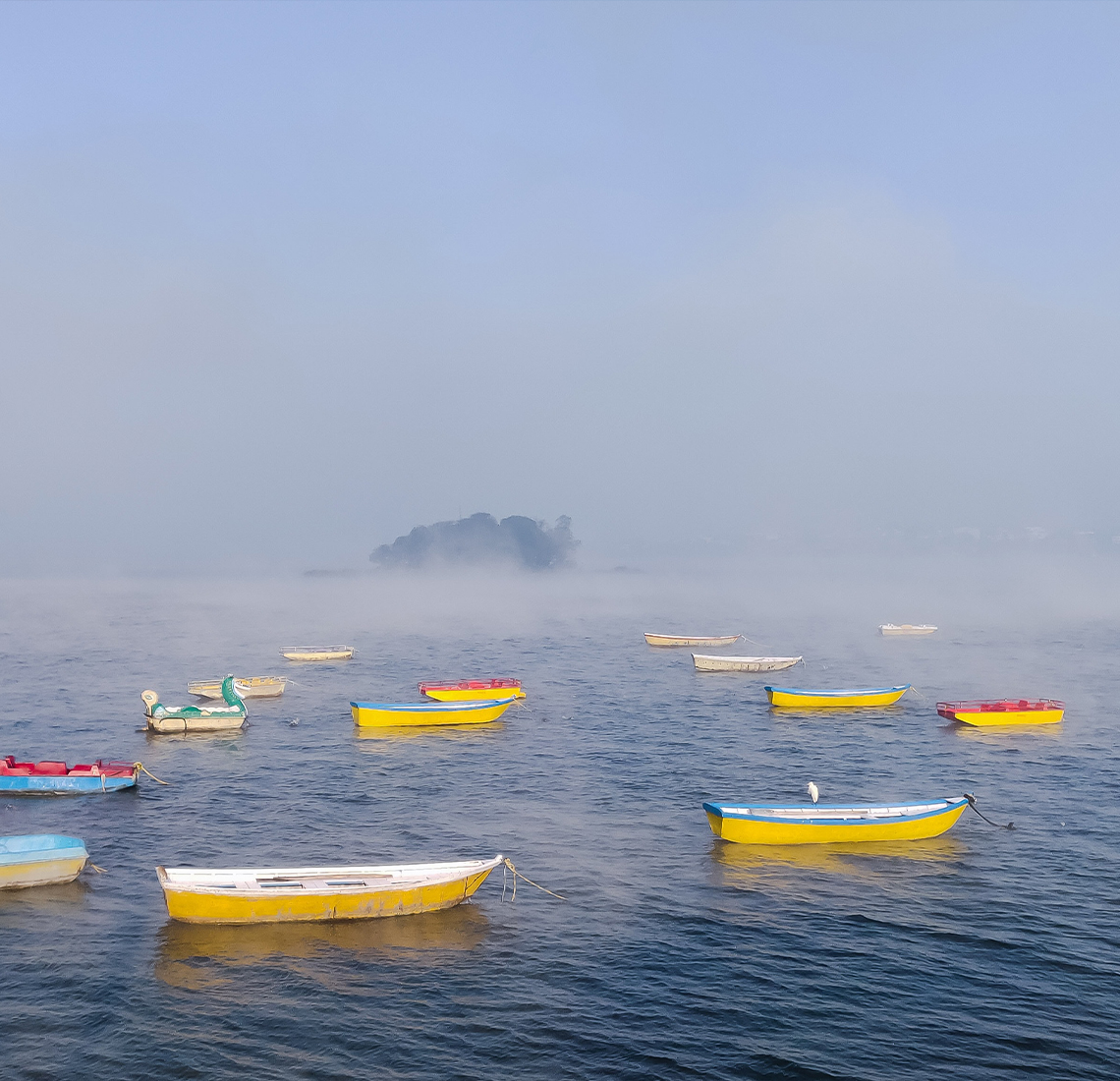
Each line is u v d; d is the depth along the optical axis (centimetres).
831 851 4678
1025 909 3978
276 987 3281
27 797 5616
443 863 4038
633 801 5622
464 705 8012
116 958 3466
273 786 5922
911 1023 3092
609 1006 3183
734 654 13700
